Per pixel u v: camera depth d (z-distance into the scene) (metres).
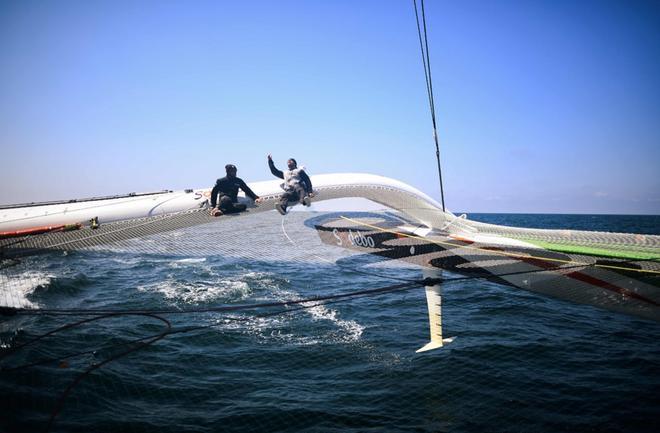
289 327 10.72
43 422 6.02
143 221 4.74
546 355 8.66
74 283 14.77
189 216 4.98
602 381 7.42
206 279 16.27
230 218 5.12
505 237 4.46
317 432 5.91
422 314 11.77
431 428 5.98
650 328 10.51
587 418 6.18
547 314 11.80
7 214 4.48
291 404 6.73
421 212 5.09
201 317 11.63
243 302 13.16
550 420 6.14
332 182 5.89
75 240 4.21
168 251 4.30
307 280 15.14
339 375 7.88
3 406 6.30
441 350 8.98
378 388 7.28
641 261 3.70
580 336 9.90
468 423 6.10
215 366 8.35
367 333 10.23
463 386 7.27
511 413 6.35
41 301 12.17
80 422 6.10
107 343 9.47
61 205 4.80
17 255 3.95
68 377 7.53
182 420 6.26
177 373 7.99
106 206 4.83
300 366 8.34
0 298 3.63
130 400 6.89
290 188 5.42
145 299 13.65
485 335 9.98
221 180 5.29
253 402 6.84
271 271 16.88
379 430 5.95
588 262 3.93
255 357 8.80
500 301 13.22
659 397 6.79
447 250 4.45
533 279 4.21
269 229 4.79
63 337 9.66
